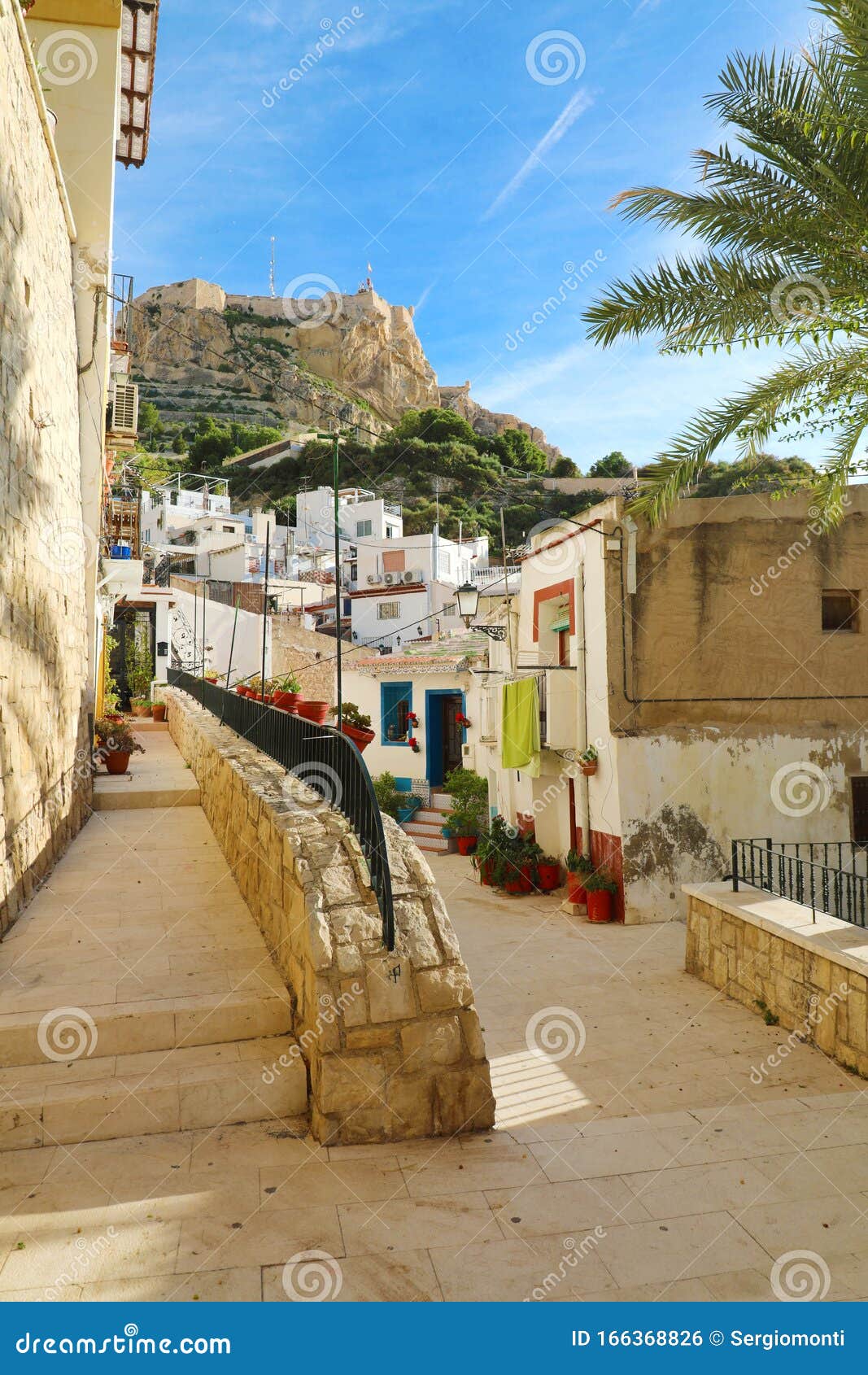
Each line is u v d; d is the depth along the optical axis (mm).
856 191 6441
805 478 9008
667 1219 3709
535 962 9930
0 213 5883
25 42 6465
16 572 6473
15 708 6484
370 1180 3893
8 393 6168
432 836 18781
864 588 12648
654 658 12227
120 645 27766
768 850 8773
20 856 6789
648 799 12000
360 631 37625
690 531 12328
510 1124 5203
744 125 6738
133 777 13414
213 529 47844
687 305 7191
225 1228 3471
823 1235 3607
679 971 9289
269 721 8961
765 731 12344
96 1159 3996
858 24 5715
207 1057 4691
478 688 18656
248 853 7133
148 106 16234
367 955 4410
